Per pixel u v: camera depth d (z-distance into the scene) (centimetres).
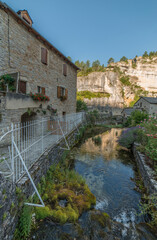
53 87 1011
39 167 375
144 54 7294
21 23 670
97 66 6347
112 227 306
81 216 324
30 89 757
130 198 421
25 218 250
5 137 510
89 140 1138
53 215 300
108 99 4247
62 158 635
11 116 539
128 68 5928
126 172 600
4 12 571
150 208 358
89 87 4534
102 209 367
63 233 274
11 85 579
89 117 2061
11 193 224
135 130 934
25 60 713
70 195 378
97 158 744
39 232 265
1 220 188
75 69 1430
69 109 1328
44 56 860
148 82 5969
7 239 204
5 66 594
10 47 612
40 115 779
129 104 4800
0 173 200
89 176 543
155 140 509
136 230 304
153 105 2231
